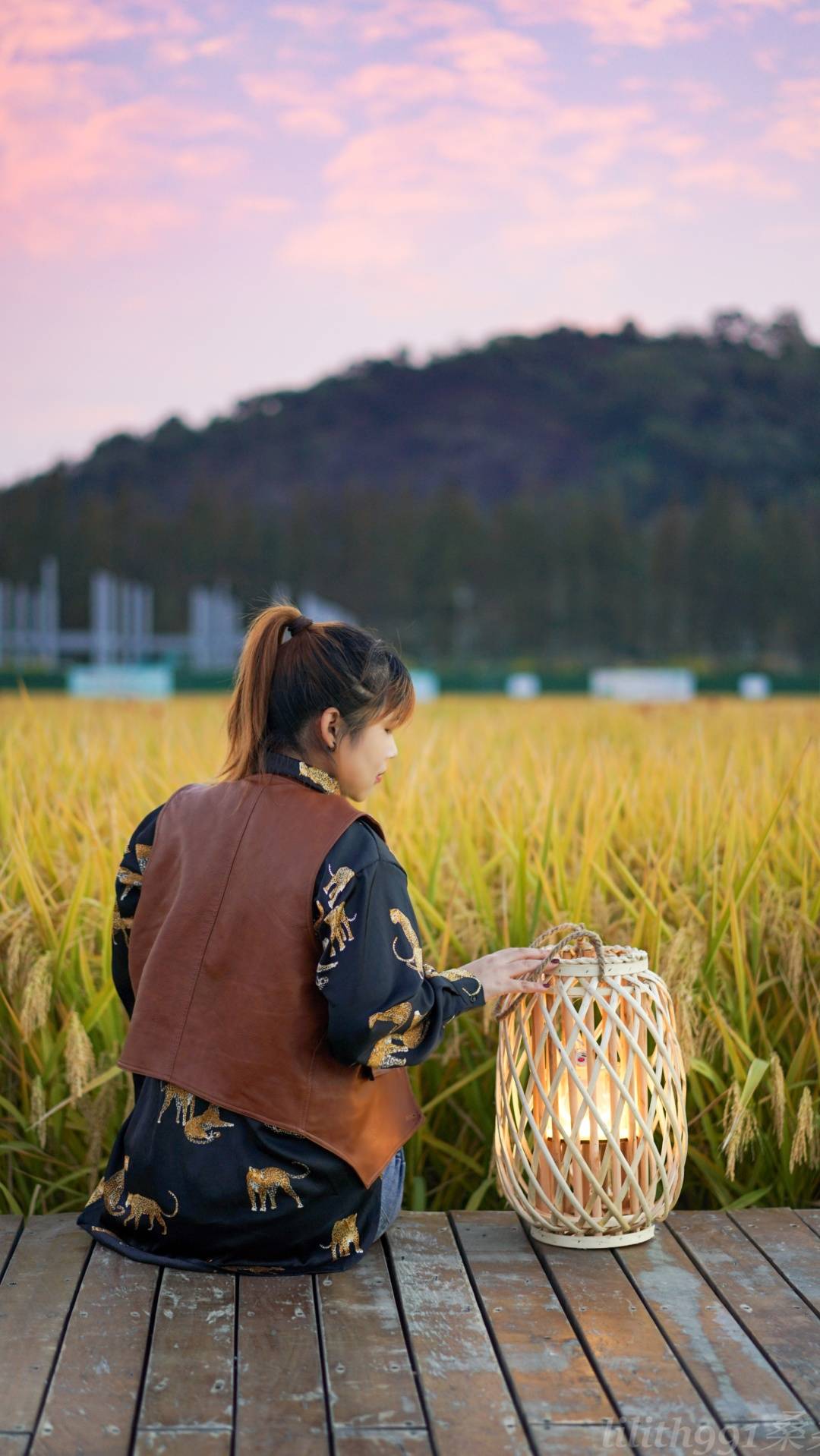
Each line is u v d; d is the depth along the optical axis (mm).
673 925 3104
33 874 2941
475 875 2986
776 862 3221
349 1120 2164
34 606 60719
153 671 27547
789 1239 2406
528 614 128375
